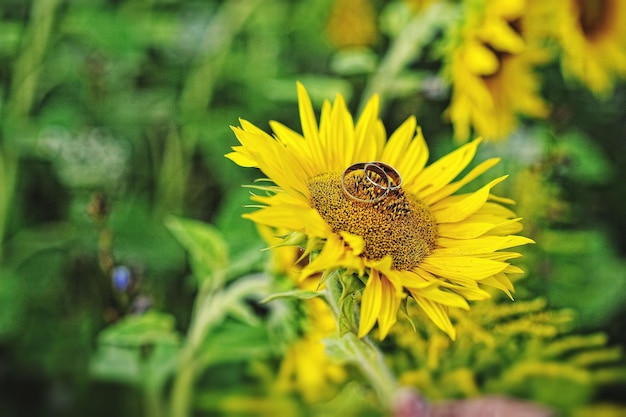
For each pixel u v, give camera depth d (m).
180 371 0.73
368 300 0.56
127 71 1.01
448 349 0.70
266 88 0.95
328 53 1.12
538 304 0.71
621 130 1.11
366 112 0.62
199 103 0.98
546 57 0.90
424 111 0.99
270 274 0.69
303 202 0.57
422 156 0.63
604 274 0.90
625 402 0.76
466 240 0.60
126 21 0.99
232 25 1.00
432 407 0.72
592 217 1.01
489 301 0.70
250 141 0.58
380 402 0.73
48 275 0.86
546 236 0.86
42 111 0.98
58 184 0.94
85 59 1.00
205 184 0.99
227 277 0.72
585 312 0.85
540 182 0.86
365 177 0.59
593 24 0.92
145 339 0.71
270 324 0.71
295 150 0.61
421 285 0.56
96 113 0.97
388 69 0.86
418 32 0.85
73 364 0.82
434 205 0.62
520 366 0.72
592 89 0.97
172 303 0.85
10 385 0.81
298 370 0.73
